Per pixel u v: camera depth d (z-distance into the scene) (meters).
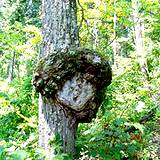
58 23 3.95
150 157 4.12
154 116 5.38
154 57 9.95
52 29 3.95
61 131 3.70
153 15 8.90
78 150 3.93
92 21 6.97
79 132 4.55
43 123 3.78
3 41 8.12
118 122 4.05
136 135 4.42
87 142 4.08
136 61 9.10
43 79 3.62
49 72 3.59
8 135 5.04
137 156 4.05
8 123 5.24
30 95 5.49
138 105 5.23
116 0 6.84
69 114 3.73
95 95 3.74
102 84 3.80
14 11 15.68
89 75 3.65
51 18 3.97
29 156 3.19
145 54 9.42
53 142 3.62
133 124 4.07
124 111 5.30
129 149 4.01
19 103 5.29
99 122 4.59
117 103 5.64
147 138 4.45
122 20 7.11
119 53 13.32
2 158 2.54
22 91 5.53
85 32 6.50
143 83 7.39
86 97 3.66
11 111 5.29
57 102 3.71
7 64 19.88
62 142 3.68
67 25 3.97
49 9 4.01
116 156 3.82
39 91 3.72
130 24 7.18
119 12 6.91
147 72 8.70
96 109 3.83
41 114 3.82
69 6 4.04
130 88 7.07
